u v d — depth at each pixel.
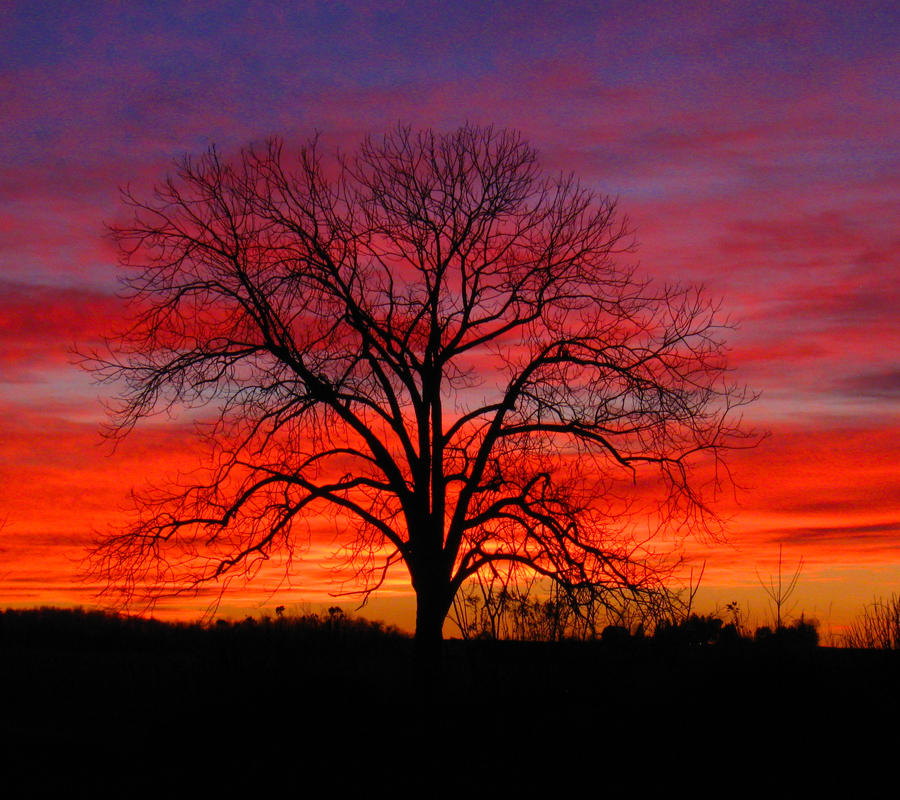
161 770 14.30
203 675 17.12
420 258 21.50
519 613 17.00
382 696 17.08
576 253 20.95
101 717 17.41
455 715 16.02
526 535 19.00
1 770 14.16
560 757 14.27
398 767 14.16
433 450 21.11
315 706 15.68
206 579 19.52
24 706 18.45
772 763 13.81
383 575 20.09
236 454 20.16
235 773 14.06
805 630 16.77
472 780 13.70
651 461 20.56
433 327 21.27
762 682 15.20
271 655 17.55
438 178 21.55
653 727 15.05
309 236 20.75
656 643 17.14
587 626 17.08
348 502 20.45
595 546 18.66
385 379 21.14
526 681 16.59
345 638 19.06
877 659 16.56
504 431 20.83
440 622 19.80
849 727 14.45
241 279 20.05
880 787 12.91
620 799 12.88
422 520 20.45
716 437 20.00
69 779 13.79
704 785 13.25
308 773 14.06
